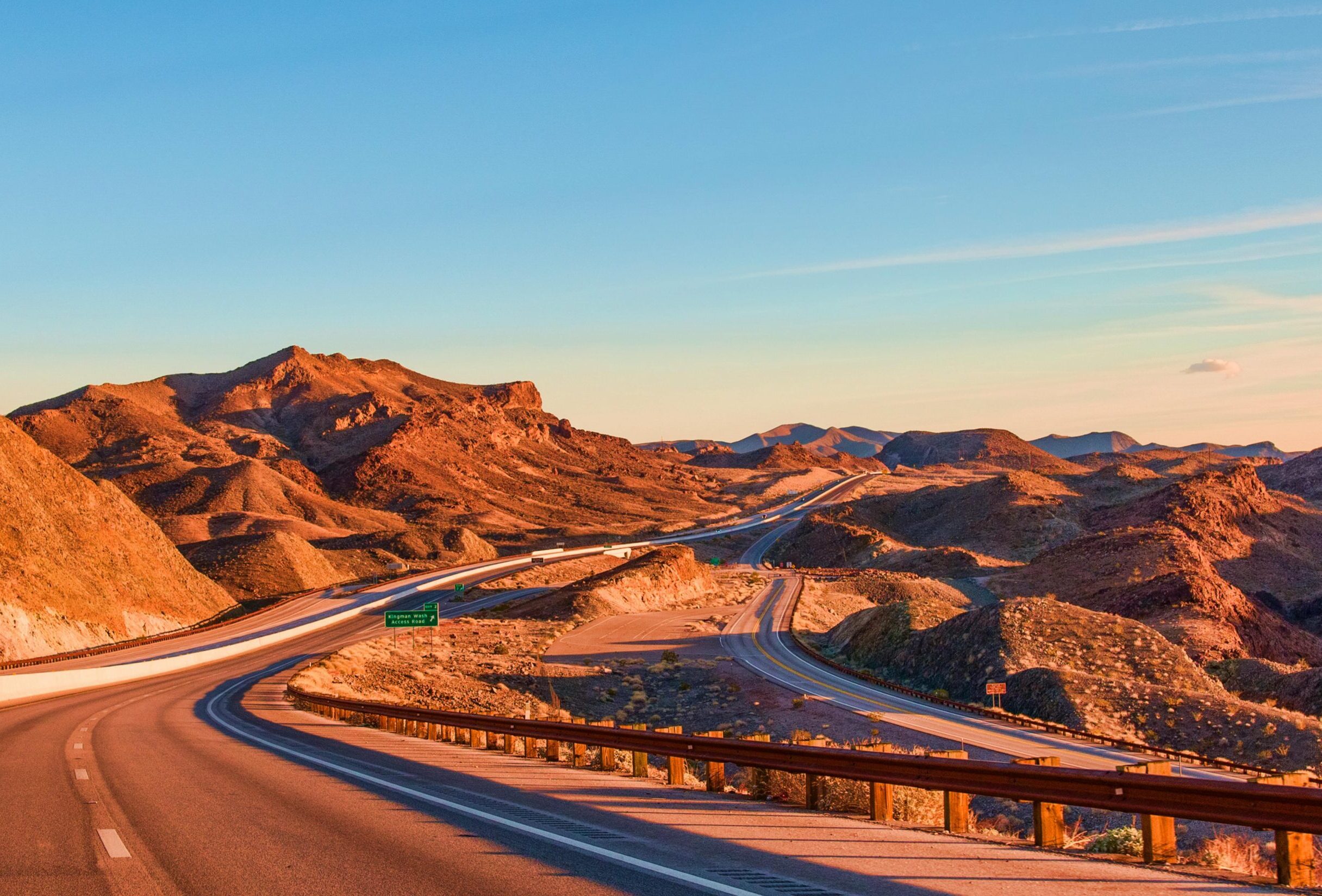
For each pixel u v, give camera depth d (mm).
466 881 8281
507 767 17484
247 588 148250
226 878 8422
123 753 19094
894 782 11305
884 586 129500
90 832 10492
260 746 21078
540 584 148500
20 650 75688
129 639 91938
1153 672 63125
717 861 9062
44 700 40531
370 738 24719
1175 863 9211
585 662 79500
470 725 22516
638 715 60844
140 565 106875
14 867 8875
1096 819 27984
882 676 76062
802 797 13703
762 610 114188
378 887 8102
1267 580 147000
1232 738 46250
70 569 93188
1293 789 8008
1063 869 8789
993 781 10508
